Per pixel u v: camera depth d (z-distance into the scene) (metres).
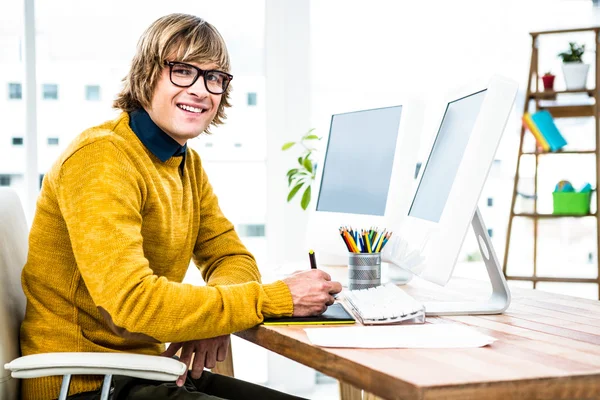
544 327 1.26
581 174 3.63
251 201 3.45
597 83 3.33
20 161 3.22
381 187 1.81
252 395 1.47
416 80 3.59
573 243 3.60
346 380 0.98
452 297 1.62
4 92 3.20
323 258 2.26
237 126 3.42
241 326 1.27
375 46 3.57
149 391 1.37
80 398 1.36
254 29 3.42
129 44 3.32
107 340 1.43
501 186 3.69
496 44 3.63
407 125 1.74
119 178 1.33
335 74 3.54
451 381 0.85
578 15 3.65
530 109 3.49
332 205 2.08
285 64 3.38
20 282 1.51
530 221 3.63
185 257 1.64
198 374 1.46
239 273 1.63
